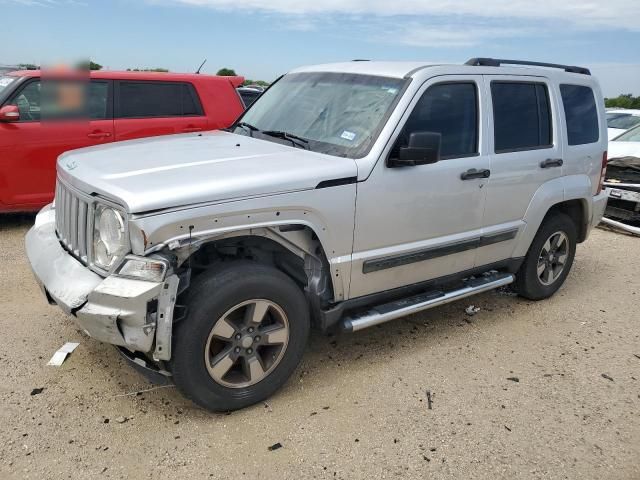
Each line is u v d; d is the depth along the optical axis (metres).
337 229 3.41
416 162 3.55
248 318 3.17
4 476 2.67
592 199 5.32
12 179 6.61
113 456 2.86
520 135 4.54
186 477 2.75
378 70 4.11
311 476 2.80
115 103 7.16
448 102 4.02
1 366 3.60
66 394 3.35
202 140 4.11
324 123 3.96
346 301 3.67
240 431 3.12
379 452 3.01
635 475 2.95
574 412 3.49
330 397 3.50
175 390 3.46
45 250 3.47
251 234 3.12
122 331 2.78
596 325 4.84
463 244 4.18
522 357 4.18
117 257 2.86
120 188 2.86
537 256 5.02
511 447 3.12
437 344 4.29
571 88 5.08
